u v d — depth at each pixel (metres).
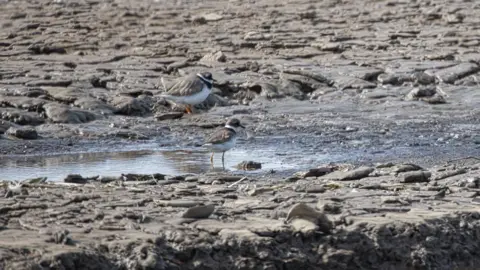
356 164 35.78
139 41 73.25
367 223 24.34
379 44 68.75
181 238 22.72
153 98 51.62
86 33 78.12
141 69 60.16
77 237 22.50
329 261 23.16
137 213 24.73
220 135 36.72
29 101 48.41
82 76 56.78
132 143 42.12
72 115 46.81
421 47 68.00
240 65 61.12
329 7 93.12
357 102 53.34
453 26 77.00
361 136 43.53
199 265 22.28
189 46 70.12
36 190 27.77
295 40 71.19
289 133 44.38
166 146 41.44
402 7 88.94
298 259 22.86
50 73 58.44
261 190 28.25
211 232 23.28
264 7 95.00
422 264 23.88
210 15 86.69
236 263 22.47
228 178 31.45
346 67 60.84
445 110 51.12
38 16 90.44
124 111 49.34
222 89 55.56
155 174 31.84
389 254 23.86
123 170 35.09
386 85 57.44
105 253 21.83
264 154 39.00
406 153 39.09
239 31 77.56
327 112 50.53
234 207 25.83
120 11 93.12
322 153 39.22
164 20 86.00
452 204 26.92
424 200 27.36
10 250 21.30
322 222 23.92
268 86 55.12
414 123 47.19
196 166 36.06
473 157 36.97
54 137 43.00
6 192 27.02
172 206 25.94
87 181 30.61
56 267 20.86
